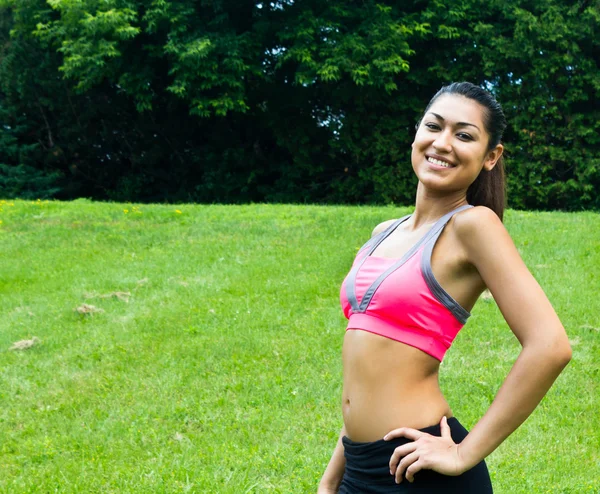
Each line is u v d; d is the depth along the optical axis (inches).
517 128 769.6
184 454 180.4
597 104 788.6
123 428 196.9
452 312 73.1
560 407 200.1
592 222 416.8
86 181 930.7
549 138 788.0
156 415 204.5
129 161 932.0
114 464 177.6
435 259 73.7
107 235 415.5
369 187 834.2
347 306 78.7
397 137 800.3
